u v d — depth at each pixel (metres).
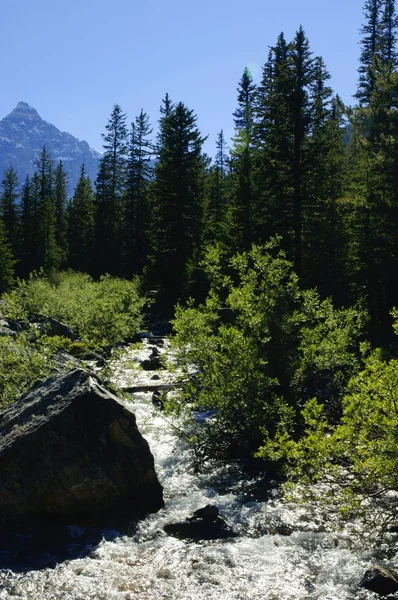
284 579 6.47
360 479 7.25
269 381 10.61
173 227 39.91
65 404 8.54
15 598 6.04
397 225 23.03
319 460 7.46
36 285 30.03
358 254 24.27
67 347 18.03
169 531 7.79
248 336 11.67
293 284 12.32
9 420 8.89
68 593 6.16
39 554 7.12
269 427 10.86
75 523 8.03
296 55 29.08
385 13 44.91
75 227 67.88
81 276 46.00
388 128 24.12
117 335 17.97
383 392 7.09
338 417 11.51
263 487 9.43
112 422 8.59
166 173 41.16
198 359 11.67
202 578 6.50
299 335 12.23
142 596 6.10
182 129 42.44
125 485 8.44
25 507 8.01
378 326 19.91
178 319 11.69
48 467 8.09
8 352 11.72
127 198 59.25
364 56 45.25
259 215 29.78
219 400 10.48
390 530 7.65
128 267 55.00
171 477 9.94
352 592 6.17
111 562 6.90
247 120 38.44
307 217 28.47
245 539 7.55
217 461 10.66
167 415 10.81
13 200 72.19
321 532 7.71
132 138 59.91
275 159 29.14
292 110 28.80
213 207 53.75
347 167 33.84
